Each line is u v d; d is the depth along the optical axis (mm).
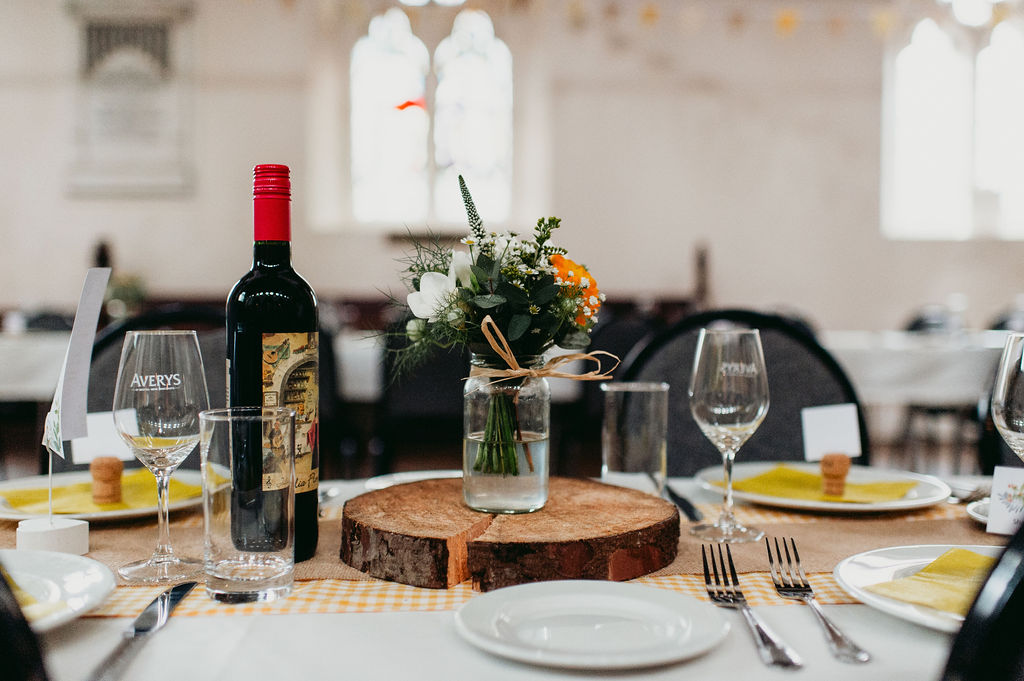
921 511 1082
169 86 7289
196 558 853
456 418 3311
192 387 835
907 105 7613
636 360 1687
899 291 7469
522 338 883
